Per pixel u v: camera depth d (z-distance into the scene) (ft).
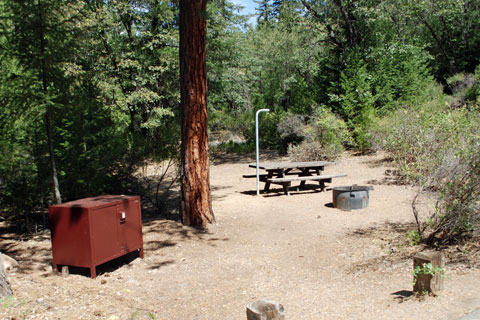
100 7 49.62
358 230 25.26
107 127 32.37
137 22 58.44
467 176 18.83
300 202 35.35
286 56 106.52
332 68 68.69
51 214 18.24
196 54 26.86
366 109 59.93
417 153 21.94
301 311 14.07
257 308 10.44
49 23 23.66
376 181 41.50
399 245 20.95
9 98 22.34
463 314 11.89
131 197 20.34
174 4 59.93
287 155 67.67
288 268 19.43
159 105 63.36
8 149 26.14
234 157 74.13
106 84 50.80
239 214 31.50
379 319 12.41
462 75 84.94
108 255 18.60
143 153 33.22
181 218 28.48
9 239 26.13
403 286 15.46
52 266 19.65
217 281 18.12
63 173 28.50
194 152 27.63
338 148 55.67
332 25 69.31
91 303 14.82
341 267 18.90
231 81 78.18
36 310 13.61
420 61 74.08
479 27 93.15
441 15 85.81
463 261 17.34
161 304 15.51
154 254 22.20
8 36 22.77
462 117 20.67
